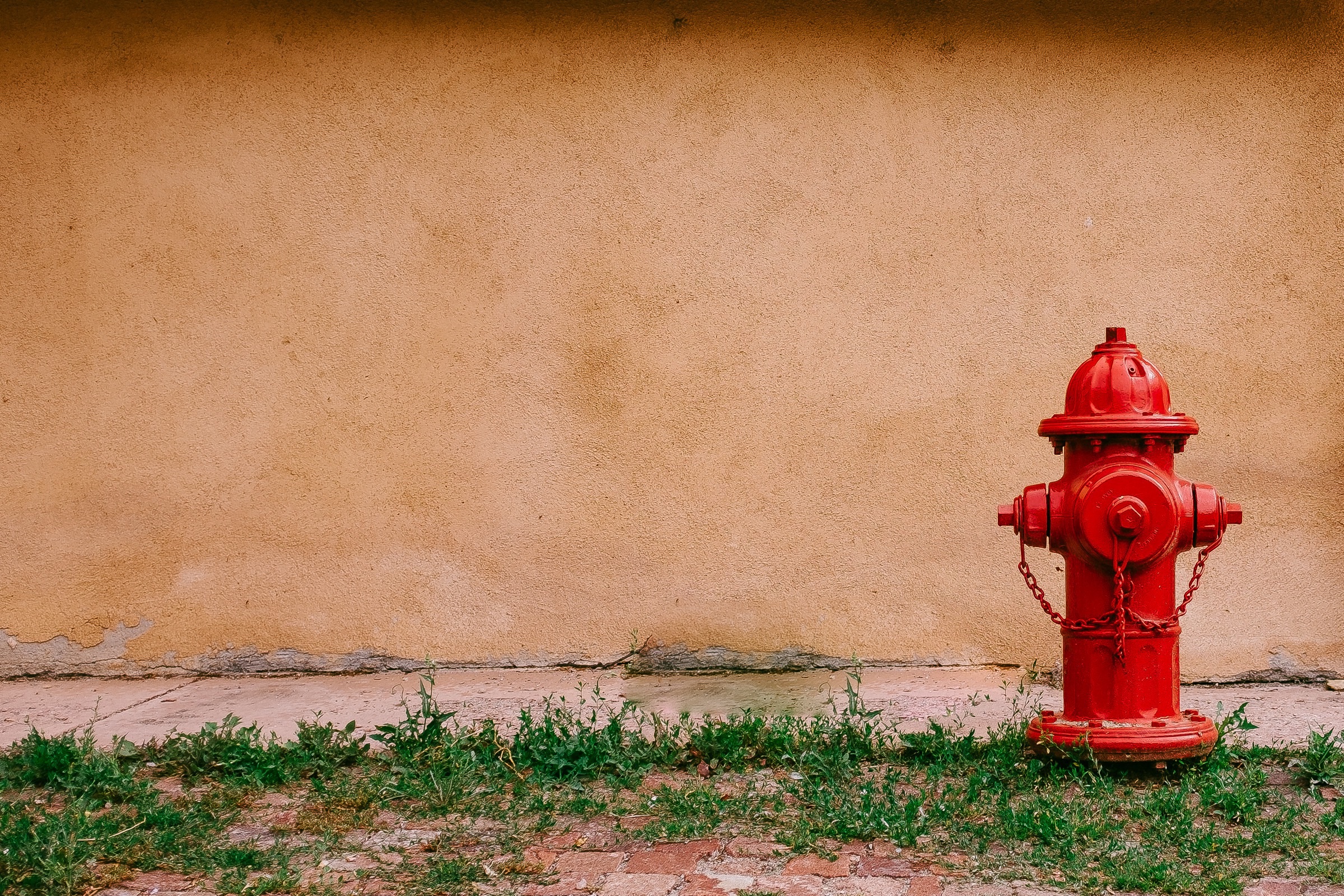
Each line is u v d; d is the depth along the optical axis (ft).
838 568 19.44
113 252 19.88
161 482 19.90
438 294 19.74
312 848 12.04
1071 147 19.16
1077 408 13.76
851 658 19.43
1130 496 13.34
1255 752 14.51
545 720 15.08
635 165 19.57
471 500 19.76
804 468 19.45
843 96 19.35
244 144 19.80
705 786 13.92
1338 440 18.86
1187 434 13.55
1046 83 19.17
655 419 19.60
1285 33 18.85
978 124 19.24
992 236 19.24
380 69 19.71
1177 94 19.04
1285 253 18.93
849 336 19.39
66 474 19.94
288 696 18.34
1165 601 13.79
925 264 19.30
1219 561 19.02
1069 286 19.17
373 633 19.86
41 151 19.88
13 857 11.34
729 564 19.56
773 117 19.43
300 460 19.84
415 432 19.79
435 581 19.81
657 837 12.31
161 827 12.44
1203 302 19.03
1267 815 12.66
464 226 19.71
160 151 19.80
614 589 19.69
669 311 19.56
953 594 19.34
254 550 19.88
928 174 19.29
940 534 19.33
